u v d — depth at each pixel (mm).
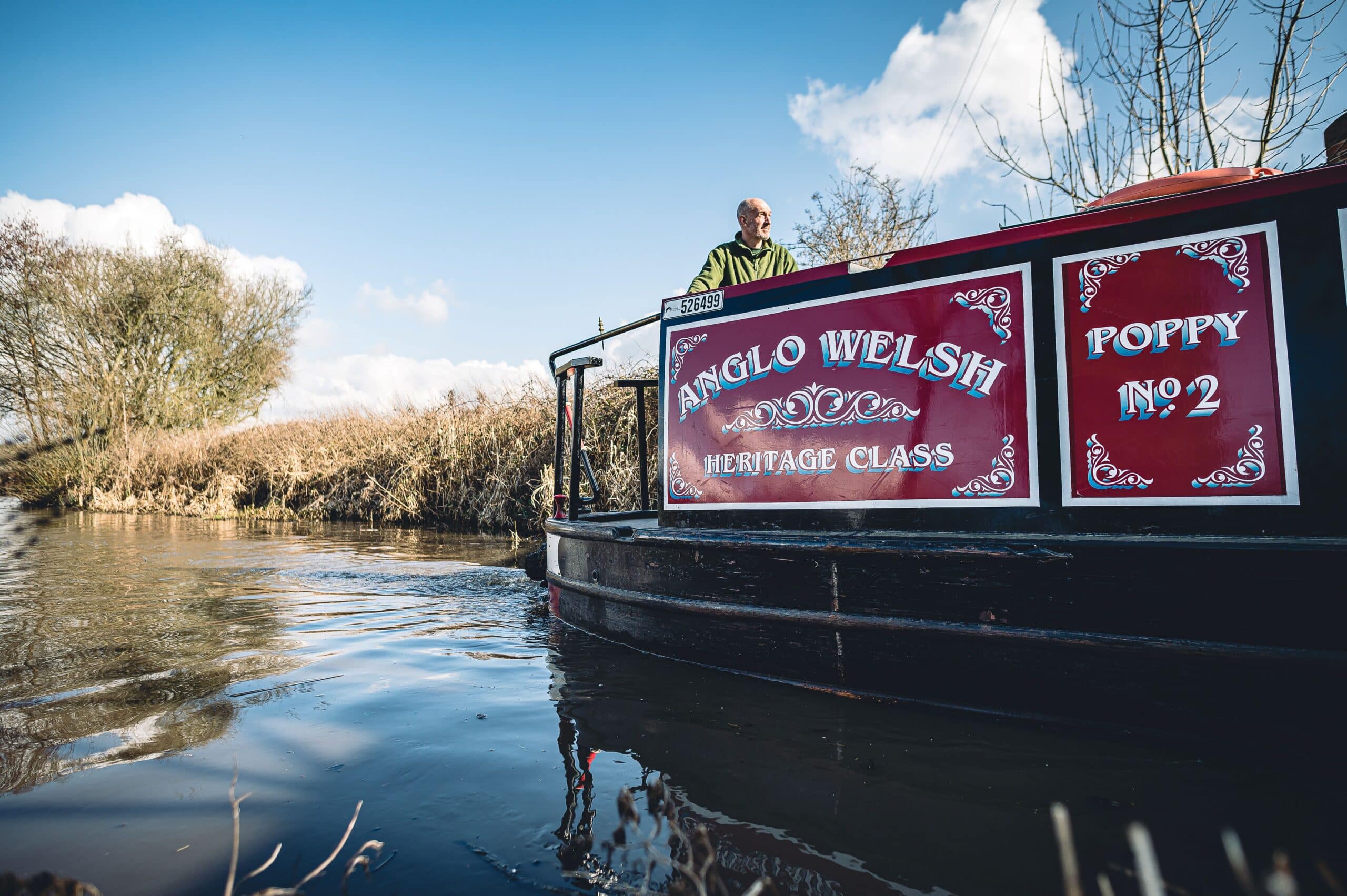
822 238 12781
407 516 12656
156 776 2523
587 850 2021
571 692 3359
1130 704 2609
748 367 3664
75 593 6152
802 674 3301
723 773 2484
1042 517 2875
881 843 2031
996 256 3016
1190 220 2654
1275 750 2391
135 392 23531
